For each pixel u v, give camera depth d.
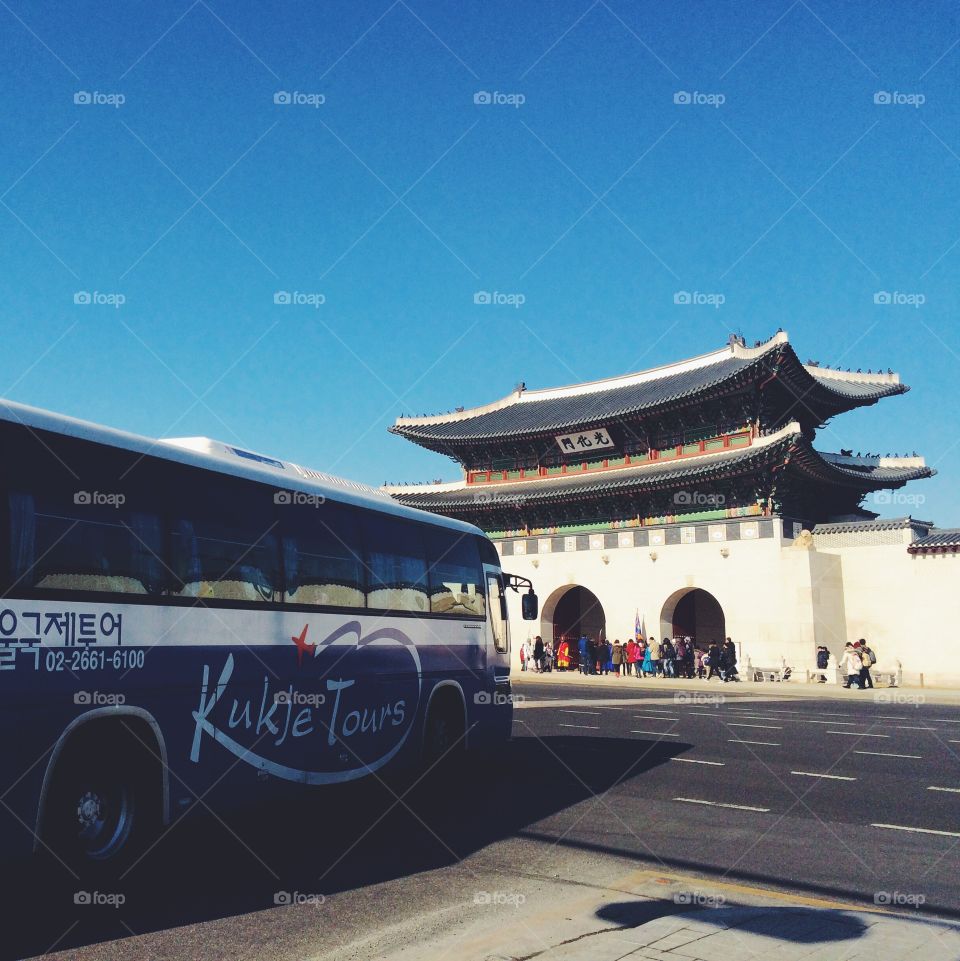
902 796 11.75
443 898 7.38
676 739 17.86
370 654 11.28
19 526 6.84
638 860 8.60
